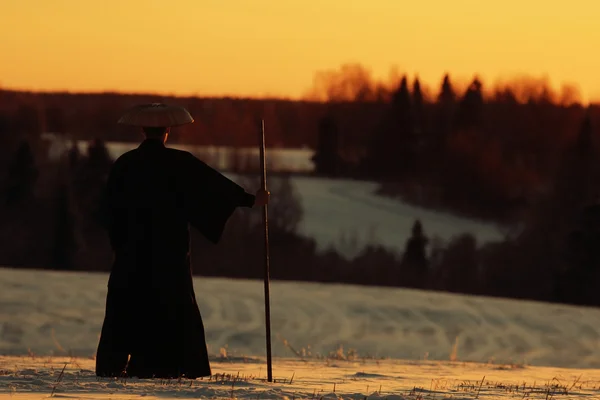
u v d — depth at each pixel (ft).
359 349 382.63
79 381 97.04
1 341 363.15
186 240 109.09
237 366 154.92
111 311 107.76
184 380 102.01
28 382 94.32
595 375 156.97
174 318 107.34
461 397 94.89
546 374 155.43
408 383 115.96
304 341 396.16
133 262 107.55
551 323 457.27
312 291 533.14
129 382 97.81
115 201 108.47
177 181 108.37
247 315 457.27
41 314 419.33
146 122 108.27
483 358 374.84
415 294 531.91
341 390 98.07
